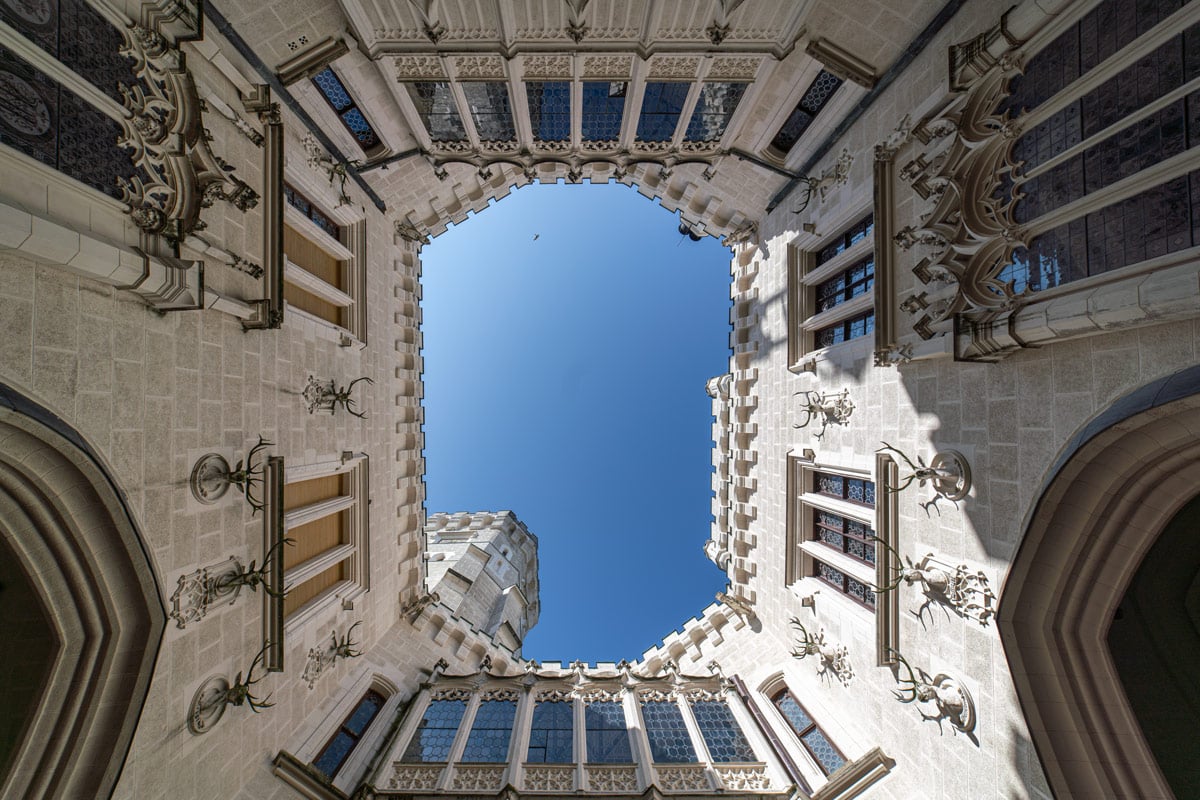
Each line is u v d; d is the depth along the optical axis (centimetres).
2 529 644
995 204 796
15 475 619
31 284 586
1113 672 736
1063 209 673
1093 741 709
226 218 906
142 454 732
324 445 1265
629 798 1176
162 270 711
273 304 977
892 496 1017
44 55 584
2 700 716
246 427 970
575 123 1457
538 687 1636
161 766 789
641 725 1441
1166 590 801
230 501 920
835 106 1238
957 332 805
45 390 595
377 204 1627
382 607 1638
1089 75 645
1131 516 679
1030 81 759
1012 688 746
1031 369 725
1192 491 652
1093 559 709
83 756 696
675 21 1109
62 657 703
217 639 902
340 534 1424
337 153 1366
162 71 771
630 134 1500
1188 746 751
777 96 1313
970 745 827
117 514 680
